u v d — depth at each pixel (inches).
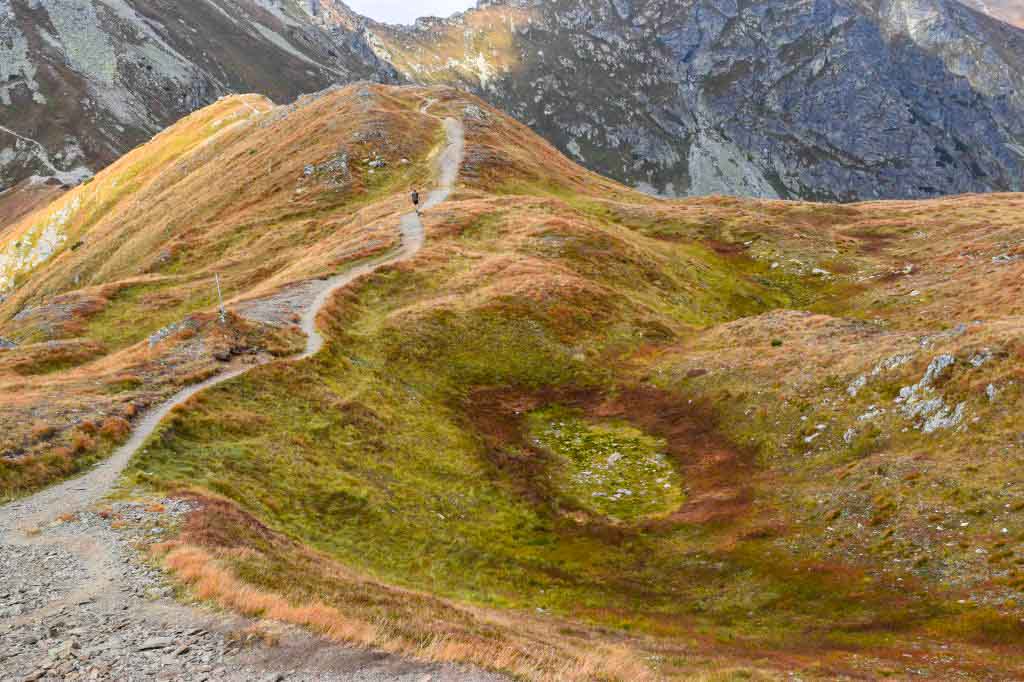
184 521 833.5
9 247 6683.1
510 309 2151.8
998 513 916.6
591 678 573.3
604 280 2551.7
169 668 504.1
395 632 594.2
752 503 1165.1
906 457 1109.7
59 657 515.5
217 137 6166.3
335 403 1472.7
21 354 2048.5
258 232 3599.9
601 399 1748.3
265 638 553.6
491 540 1144.2
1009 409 1077.8
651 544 1120.8
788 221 3757.4
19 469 953.5
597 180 5344.5
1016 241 2770.7
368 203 3705.7
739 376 1611.7
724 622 883.4
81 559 710.5
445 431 1536.7
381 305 2230.6
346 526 1068.5
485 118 5334.6
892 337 1579.7
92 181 7145.7
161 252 3577.8
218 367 1496.1
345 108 5068.9
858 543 966.4
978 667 681.0
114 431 1113.4
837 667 701.9
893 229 3496.6
